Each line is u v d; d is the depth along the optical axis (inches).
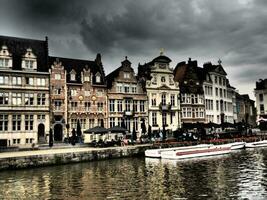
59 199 787.4
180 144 1806.1
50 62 1968.5
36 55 1931.6
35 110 1815.9
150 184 936.9
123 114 2124.8
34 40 2009.1
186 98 2479.1
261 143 2134.6
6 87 1756.9
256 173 1089.4
